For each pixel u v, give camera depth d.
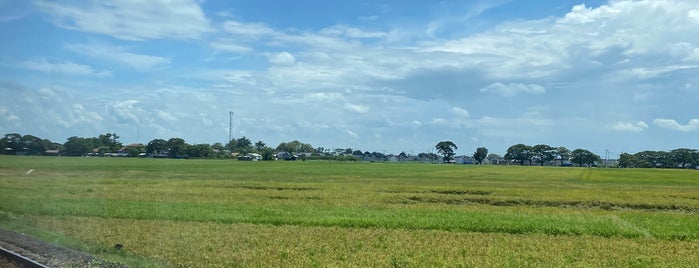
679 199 42.22
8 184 47.59
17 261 15.88
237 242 19.67
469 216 28.36
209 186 49.34
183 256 17.00
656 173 105.56
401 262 16.77
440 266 16.42
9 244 18.69
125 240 19.86
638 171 118.44
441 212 30.53
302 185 51.22
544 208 35.78
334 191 45.41
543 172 104.62
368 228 24.28
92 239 20.03
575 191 49.66
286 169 94.19
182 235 21.12
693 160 176.62
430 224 25.16
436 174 86.75
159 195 39.75
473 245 19.88
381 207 33.66
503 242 20.67
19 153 129.12
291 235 21.59
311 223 25.33
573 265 16.80
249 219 26.30
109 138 162.50
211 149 169.88
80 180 54.78
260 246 19.00
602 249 19.44
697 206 37.69
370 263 16.56
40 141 132.00
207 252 17.75
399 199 39.53
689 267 16.72
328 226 24.77
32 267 15.09
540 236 22.53
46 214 27.81
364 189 47.91
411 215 28.62
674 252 19.09
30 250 17.59
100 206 30.88
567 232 23.59
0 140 125.44
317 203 35.72
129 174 68.75
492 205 38.03
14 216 26.72
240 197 39.34
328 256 17.50
